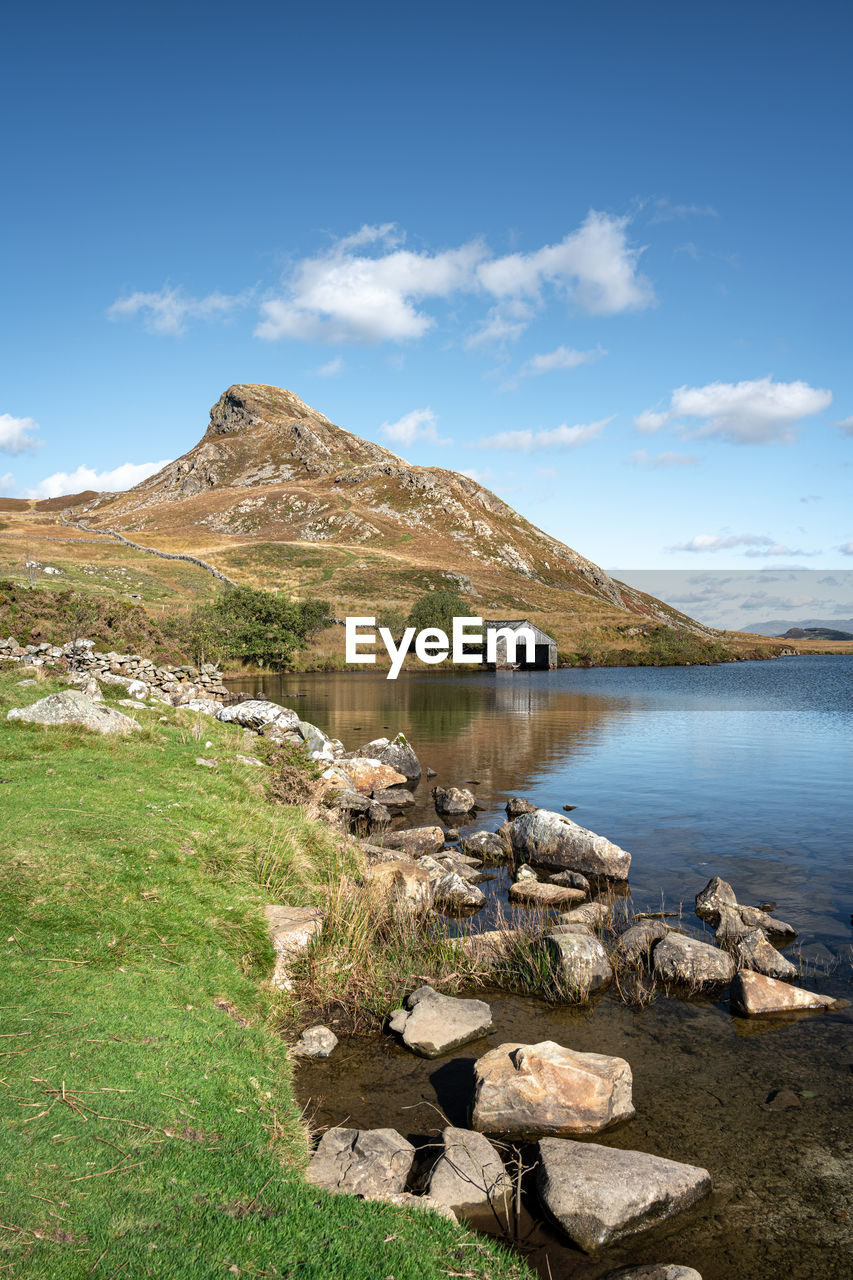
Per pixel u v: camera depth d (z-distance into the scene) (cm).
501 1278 422
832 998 888
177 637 5366
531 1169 576
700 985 927
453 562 14012
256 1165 476
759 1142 617
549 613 10869
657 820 1734
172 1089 540
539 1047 689
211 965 784
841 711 3881
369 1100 670
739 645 10006
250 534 15462
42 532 12725
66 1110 477
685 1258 494
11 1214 370
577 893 1244
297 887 1051
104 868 898
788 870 1387
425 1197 507
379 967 927
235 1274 363
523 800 1859
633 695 4753
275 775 1628
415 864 1246
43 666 2372
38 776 1201
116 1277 343
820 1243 507
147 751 1498
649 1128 636
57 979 663
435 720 3416
